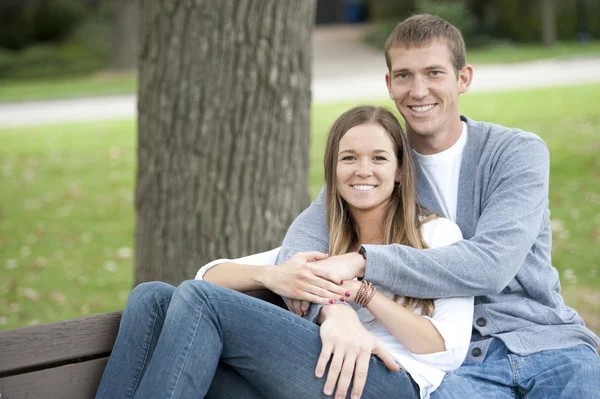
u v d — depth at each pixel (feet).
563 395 14.65
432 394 14.76
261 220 25.39
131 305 14.61
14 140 77.77
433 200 17.28
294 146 25.76
